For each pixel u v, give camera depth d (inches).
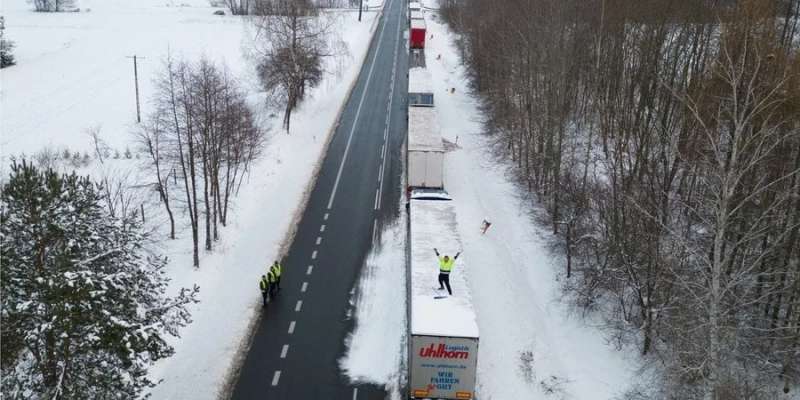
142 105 2957.7
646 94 1782.7
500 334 1316.4
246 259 1619.1
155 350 882.1
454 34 4503.0
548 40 1932.8
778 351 1056.2
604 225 1557.6
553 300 1438.2
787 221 1097.4
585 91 2101.4
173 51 4023.1
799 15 1726.1
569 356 1263.5
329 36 3836.1
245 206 1923.0
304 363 1230.3
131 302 844.6
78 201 862.5
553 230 1683.1
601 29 1894.7
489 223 1731.1
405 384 1175.6
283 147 2406.5
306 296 1459.2
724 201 935.7
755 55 1069.8
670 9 1774.1
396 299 1449.3
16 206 802.8
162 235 1708.9
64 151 2265.0
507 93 2284.7
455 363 1069.1
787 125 1065.5
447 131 2615.7
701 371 968.9
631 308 1312.7
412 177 1913.1
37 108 2906.0
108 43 4313.5
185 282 1489.9
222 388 1150.3
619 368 1217.4
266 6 3464.6
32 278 781.3
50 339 780.0
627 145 1590.8
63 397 773.9
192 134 1696.6
